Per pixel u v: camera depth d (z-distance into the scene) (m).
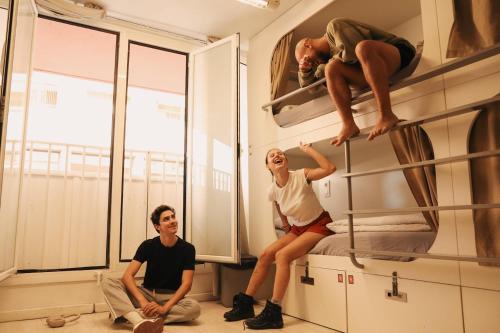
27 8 2.37
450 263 1.51
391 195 2.59
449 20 1.63
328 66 1.84
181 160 3.72
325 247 2.12
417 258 1.64
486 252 1.41
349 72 1.86
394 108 1.85
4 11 2.34
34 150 3.30
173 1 2.79
